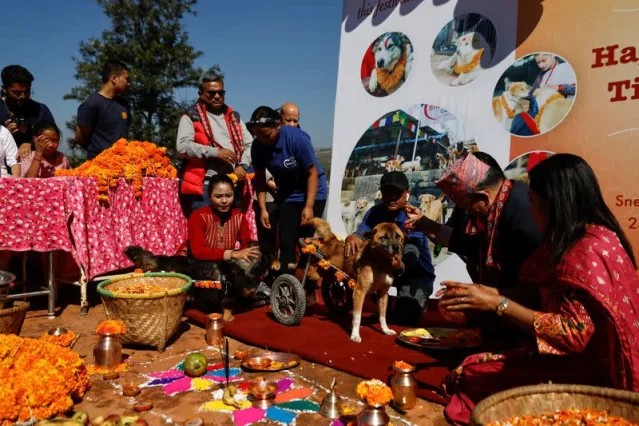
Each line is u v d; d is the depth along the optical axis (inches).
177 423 116.4
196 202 251.1
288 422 116.7
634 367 100.4
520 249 137.5
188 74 991.0
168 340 177.5
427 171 257.4
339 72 304.3
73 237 213.8
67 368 119.6
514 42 225.6
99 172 220.8
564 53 209.8
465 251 167.9
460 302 114.3
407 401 124.6
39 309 227.8
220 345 172.1
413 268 208.4
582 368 112.2
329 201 308.3
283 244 231.6
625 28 193.9
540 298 124.5
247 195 257.8
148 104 976.3
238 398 127.0
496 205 138.6
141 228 241.8
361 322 203.6
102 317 214.2
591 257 102.1
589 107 202.1
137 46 935.7
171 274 190.7
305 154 218.7
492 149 231.6
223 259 206.7
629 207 190.5
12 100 249.6
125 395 130.0
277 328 191.0
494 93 231.9
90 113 260.8
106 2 948.6
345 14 303.4
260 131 216.8
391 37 276.5
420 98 261.7
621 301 100.8
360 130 291.9
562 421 94.0
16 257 254.8
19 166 237.3
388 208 191.8
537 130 217.0
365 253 177.8
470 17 241.9
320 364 156.7
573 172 108.3
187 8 987.9
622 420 93.6
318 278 206.7
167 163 263.9
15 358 116.7
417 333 177.0
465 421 116.0
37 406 107.7
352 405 126.0
